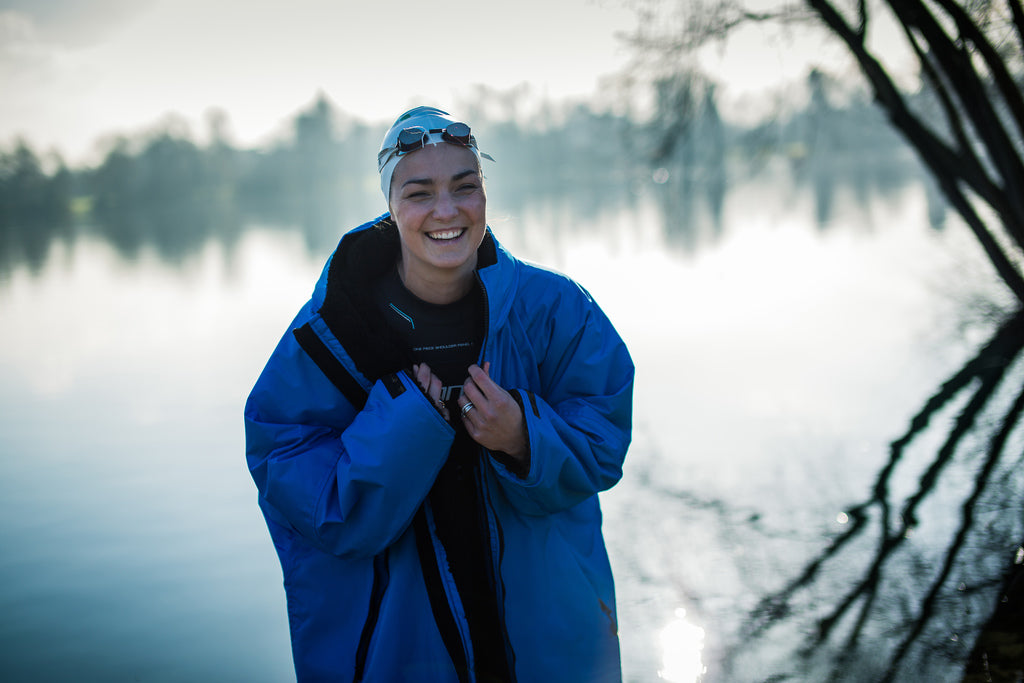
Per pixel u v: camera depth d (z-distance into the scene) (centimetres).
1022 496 362
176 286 1585
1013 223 545
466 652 190
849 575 306
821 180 3928
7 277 2066
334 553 185
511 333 196
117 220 6925
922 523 347
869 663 247
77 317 1239
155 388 739
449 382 194
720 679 246
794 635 266
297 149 13838
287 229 3653
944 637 258
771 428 497
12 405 702
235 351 897
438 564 193
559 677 197
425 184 176
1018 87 454
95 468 521
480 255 193
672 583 311
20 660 293
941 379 560
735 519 369
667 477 427
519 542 198
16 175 8994
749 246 1477
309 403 190
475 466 196
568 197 4966
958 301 758
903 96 615
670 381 625
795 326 779
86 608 334
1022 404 486
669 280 1148
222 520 427
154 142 11919
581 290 203
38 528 423
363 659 191
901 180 3281
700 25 637
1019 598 272
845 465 425
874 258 1140
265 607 332
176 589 349
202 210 8488
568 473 187
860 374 595
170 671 284
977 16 432
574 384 201
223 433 588
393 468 175
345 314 182
